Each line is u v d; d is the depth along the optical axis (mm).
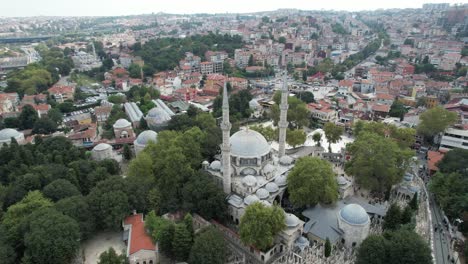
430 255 78875
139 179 112062
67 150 141625
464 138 154000
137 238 91875
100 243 96938
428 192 129500
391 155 118750
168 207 106750
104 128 198250
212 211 101812
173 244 87500
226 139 103500
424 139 177750
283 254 91125
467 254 90000
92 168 127062
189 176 113625
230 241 99125
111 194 99000
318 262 87375
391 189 125750
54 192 104688
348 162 130500
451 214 108312
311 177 104062
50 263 81250
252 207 90562
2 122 194875
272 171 115250
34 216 88250
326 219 102000
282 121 126938
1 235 86625
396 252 78750
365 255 81062
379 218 104750
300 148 161625
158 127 182750
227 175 107625
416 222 104188
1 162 129125
